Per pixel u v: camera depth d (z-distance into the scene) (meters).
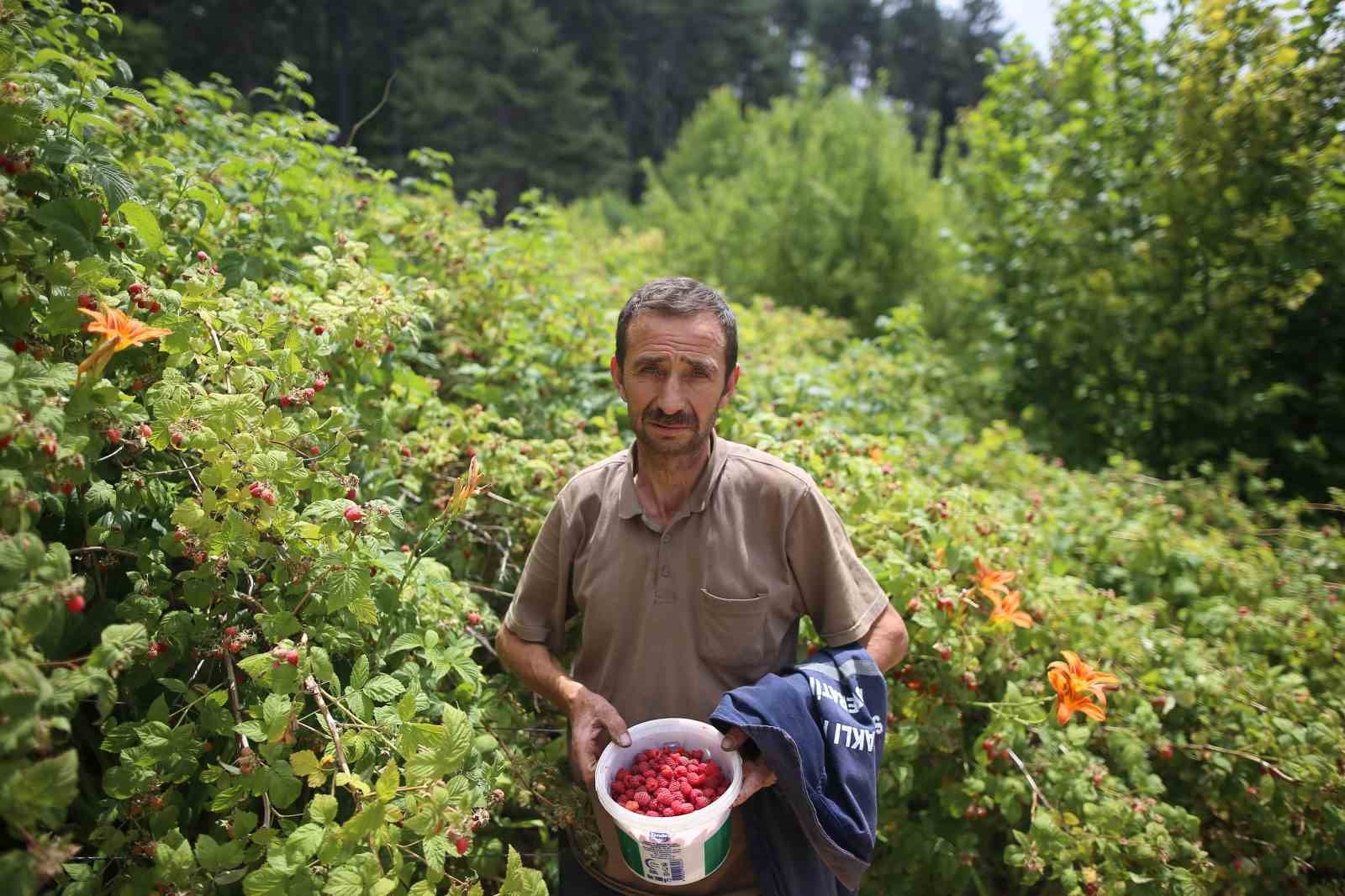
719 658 1.70
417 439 2.35
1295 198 4.66
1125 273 5.25
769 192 10.05
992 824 2.30
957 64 56.38
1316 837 2.22
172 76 3.38
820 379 3.64
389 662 1.81
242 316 1.81
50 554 1.16
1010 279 5.95
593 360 3.17
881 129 10.66
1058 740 2.20
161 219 2.10
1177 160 4.95
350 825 1.28
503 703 2.02
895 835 2.16
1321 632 2.77
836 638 1.75
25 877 1.03
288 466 1.50
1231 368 4.89
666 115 40.72
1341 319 4.75
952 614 2.17
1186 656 2.54
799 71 48.97
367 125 25.62
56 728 1.08
